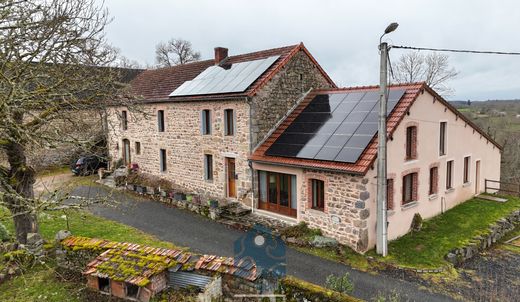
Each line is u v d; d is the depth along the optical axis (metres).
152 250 9.78
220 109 16.36
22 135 8.10
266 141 15.40
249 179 15.42
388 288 9.68
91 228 13.82
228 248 12.02
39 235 10.91
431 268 10.80
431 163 14.77
